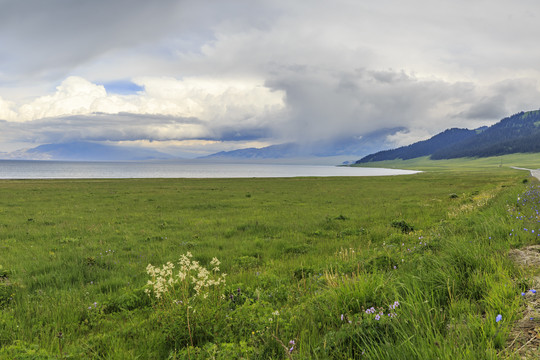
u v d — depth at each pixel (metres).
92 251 12.48
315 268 8.65
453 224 13.02
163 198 35.00
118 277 9.05
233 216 22.14
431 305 4.40
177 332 4.61
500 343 3.19
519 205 14.33
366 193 40.66
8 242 14.25
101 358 4.39
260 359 3.67
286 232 16.06
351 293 4.97
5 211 24.48
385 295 4.88
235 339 4.30
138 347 4.62
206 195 38.72
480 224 10.77
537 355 2.82
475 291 4.75
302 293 6.36
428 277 5.43
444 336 3.54
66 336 5.24
